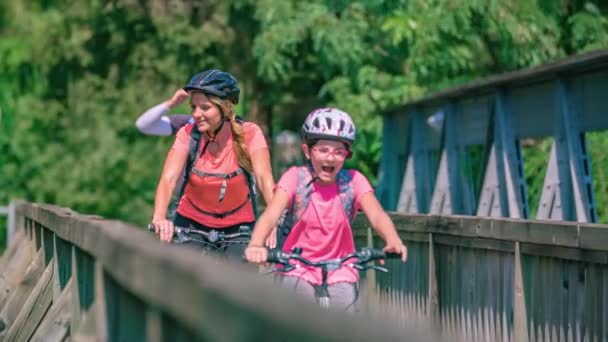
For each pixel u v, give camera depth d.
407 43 45.50
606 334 12.69
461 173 32.00
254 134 15.28
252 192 15.58
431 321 17.64
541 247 14.20
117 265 8.75
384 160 42.41
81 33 60.00
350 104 47.22
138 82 59.88
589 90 21.66
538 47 42.62
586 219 22.00
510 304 15.10
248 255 11.79
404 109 39.38
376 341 4.12
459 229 16.47
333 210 12.46
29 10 62.03
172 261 6.53
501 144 26.20
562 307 13.75
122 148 61.00
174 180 15.06
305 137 12.32
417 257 18.42
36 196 62.12
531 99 24.88
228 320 5.23
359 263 12.01
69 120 61.25
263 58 48.59
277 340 4.65
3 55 60.97
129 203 61.94
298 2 50.28
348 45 47.38
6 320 19.33
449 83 45.62
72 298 13.42
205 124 14.96
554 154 22.69
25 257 22.23
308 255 12.54
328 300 12.12
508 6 41.84
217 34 57.31
